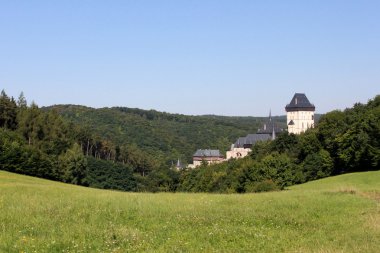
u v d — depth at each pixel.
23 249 14.27
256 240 16.81
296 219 22.12
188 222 20.73
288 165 88.88
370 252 14.27
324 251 14.23
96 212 22.53
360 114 101.81
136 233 17.39
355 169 95.19
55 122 143.12
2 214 20.67
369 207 27.05
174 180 147.25
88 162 137.50
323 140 108.06
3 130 117.94
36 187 37.47
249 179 93.19
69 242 15.41
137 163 184.75
